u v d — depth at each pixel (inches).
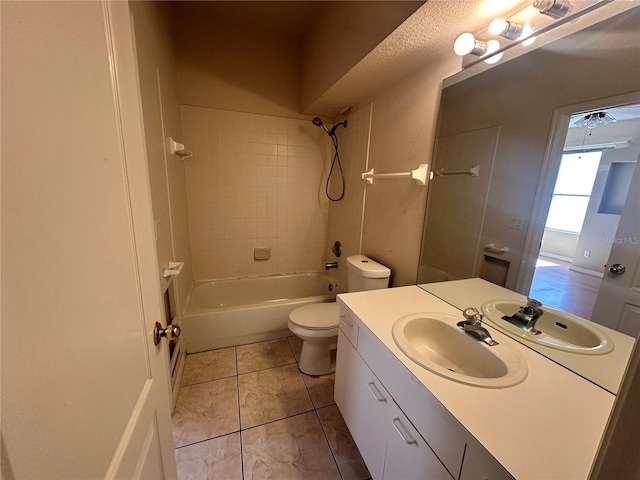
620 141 27.3
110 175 19.9
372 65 54.7
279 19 82.1
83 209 16.0
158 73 56.1
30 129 11.8
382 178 70.8
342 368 52.0
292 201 106.3
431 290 54.9
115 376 19.5
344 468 49.0
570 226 32.3
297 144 102.2
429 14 38.2
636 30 26.0
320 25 74.5
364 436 44.0
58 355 13.2
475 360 37.2
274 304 87.4
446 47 47.3
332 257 107.5
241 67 89.7
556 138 33.7
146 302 26.5
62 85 14.3
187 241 89.3
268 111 95.9
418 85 56.9
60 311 13.5
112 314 19.5
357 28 53.6
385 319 43.3
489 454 21.3
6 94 10.5
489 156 42.9
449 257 51.0
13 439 10.2
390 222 68.2
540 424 24.2
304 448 52.5
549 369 31.7
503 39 39.3
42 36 12.8
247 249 104.0
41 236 12.3
